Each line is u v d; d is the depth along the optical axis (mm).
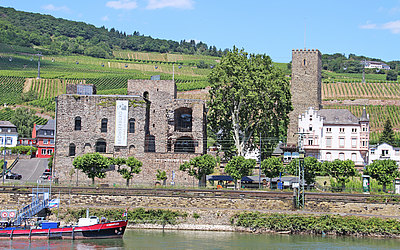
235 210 108188
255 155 157750
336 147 160125
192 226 107375
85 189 113938
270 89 138750
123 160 127438
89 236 97125
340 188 121125
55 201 109812
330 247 91125
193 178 132750
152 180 132875
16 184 118875
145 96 144625
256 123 142875
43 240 96062
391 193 113125
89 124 135250
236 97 137875
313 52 185250
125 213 101562
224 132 146000
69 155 134625
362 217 103938
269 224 104125
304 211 108625
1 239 96438
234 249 88875
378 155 165750
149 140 142000
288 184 130250
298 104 184750
